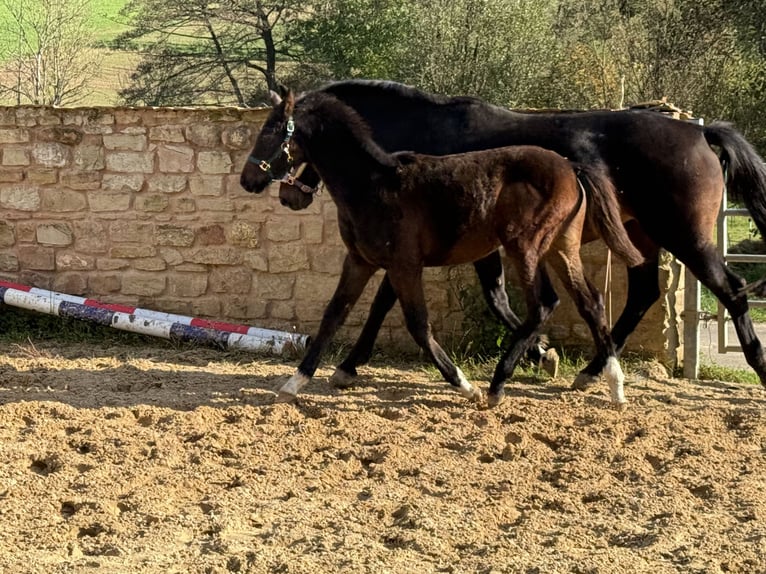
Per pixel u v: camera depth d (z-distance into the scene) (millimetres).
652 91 15578
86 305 7328
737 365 7402
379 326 6008
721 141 5645
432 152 5766
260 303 7270
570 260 5312
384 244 5355
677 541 3695
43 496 4211
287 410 5367
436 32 17078
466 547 3729
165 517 3988
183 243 7328
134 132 7301
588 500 4199
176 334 7082
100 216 7438
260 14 21156
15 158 7508
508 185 5199
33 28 19859
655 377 6375
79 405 5574
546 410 5383
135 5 22469
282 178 5641
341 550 3635
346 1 20344
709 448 4746
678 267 6676
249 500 4164
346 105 5449
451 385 5969
